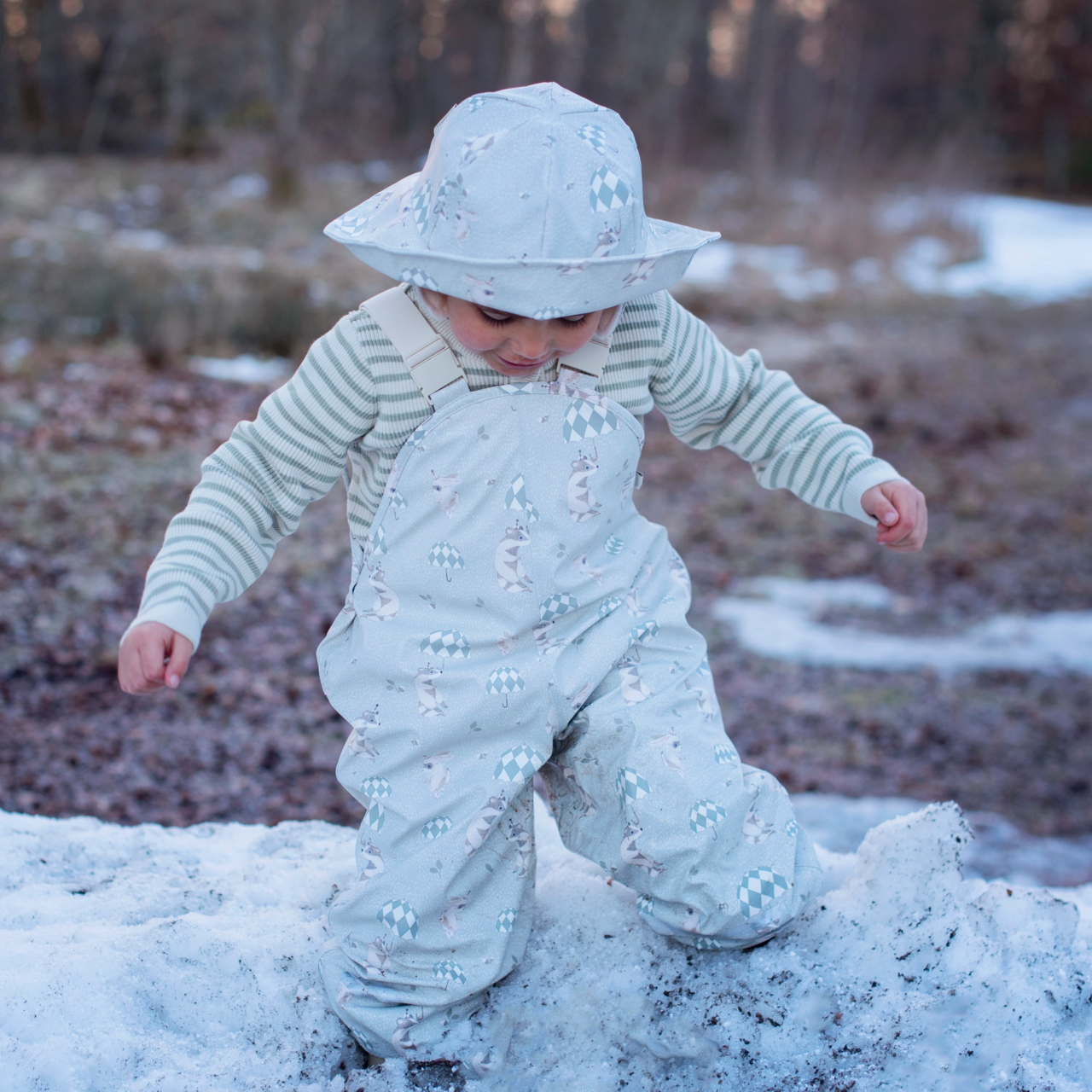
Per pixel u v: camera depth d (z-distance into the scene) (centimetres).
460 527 167
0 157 1959
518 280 146
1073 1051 165
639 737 169
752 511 829
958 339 1389
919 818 196
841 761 513
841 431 185
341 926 175
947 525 841
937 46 3459
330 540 660
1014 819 479
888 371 1207
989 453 995
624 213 154
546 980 182
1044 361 1324
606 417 169
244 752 446
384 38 2394
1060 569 777
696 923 171
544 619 170
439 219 155
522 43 2125
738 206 2028
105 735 440
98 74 2244
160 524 619
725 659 612
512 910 174
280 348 935
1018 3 3703
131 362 855
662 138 2225
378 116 2653
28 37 2202
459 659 169
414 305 167
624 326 174
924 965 178
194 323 912
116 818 382
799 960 181
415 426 168
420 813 169
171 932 183
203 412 782
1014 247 2103
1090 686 614
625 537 179
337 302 985
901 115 3241
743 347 1237
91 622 524
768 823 174
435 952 171
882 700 580
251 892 212
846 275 1680
